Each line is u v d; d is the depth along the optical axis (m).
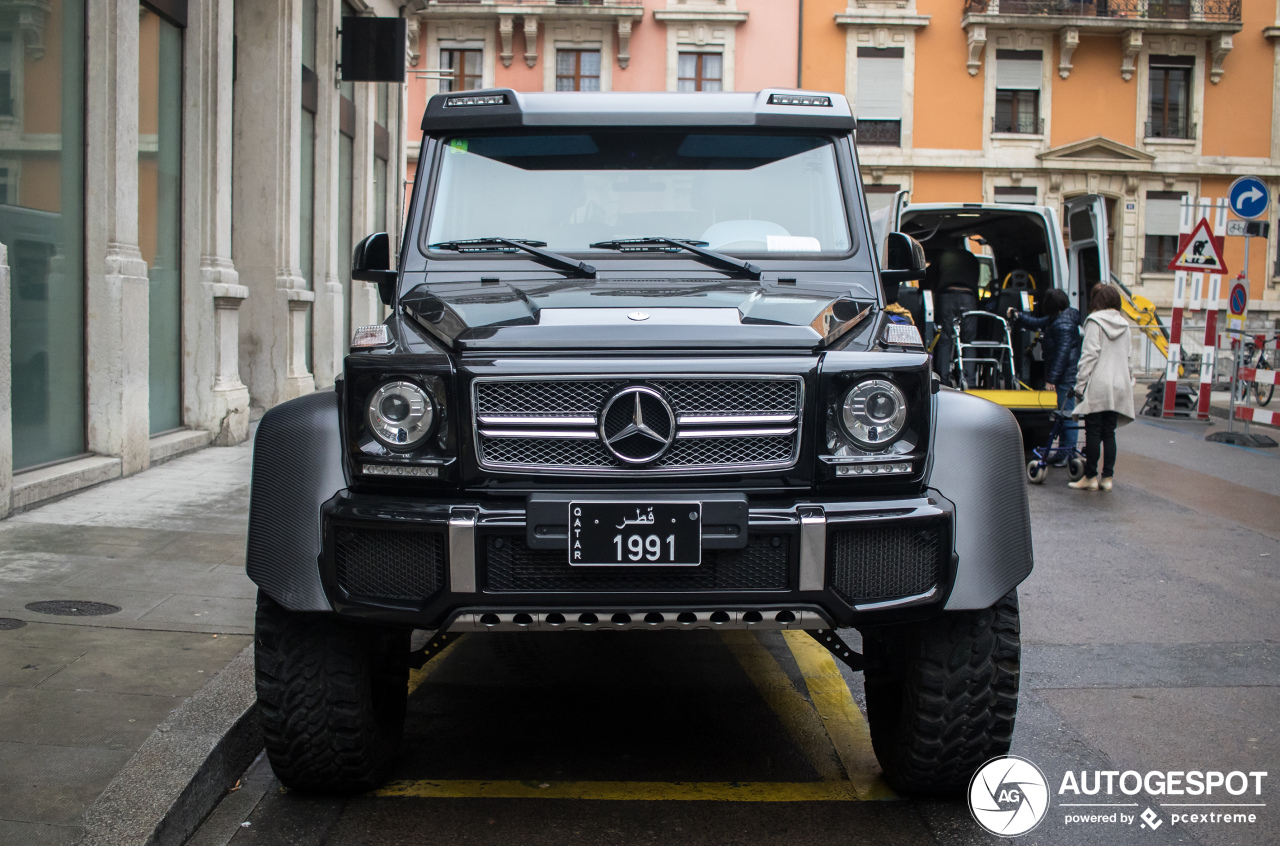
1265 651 5.33
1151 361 32.84
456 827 3.37
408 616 3.07
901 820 3.46
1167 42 35.47
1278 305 36.19
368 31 14.27
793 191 4.34
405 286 4.12
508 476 3.13
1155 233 35.94
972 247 13.33
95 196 8.27
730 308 3.49
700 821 3.43
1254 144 36.06
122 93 8.34
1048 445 11.02
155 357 9.86
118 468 8.38
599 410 3.13
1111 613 6.01
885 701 3.67
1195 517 8.86
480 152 4.39
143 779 3.30
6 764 3.39
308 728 3.34
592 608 3.05
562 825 3.39
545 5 34.16
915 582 3.13
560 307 3.50
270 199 12.51
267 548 3.22
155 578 5.59
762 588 3.08
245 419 10.91
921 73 34.97
